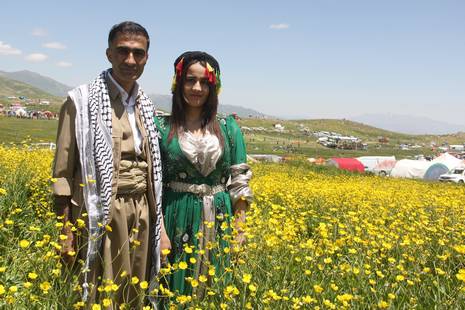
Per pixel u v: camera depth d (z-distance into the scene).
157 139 2.88
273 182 8.91
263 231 3.78
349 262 3.77
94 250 2.63
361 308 2.91
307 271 3.04
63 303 2.59
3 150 8.38
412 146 167.25
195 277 2.98
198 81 2.96
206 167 3.00
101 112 2.65
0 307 2.43
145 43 2.76
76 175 2.72
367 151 128.00
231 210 3.23
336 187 9.43
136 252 2.82
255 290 2.78
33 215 4.85
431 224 5.60
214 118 3.07
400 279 3.17
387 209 6.80
